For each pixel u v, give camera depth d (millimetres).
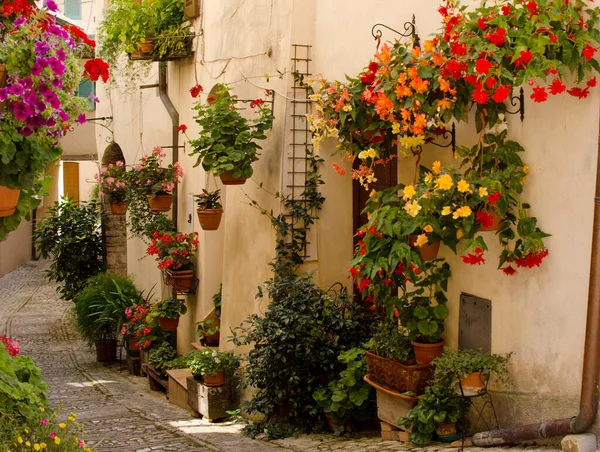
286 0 8703
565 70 4945
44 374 13461
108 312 14203
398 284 5969
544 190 5434
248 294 9273
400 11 7062
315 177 8531
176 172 12211
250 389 8844
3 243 25234
